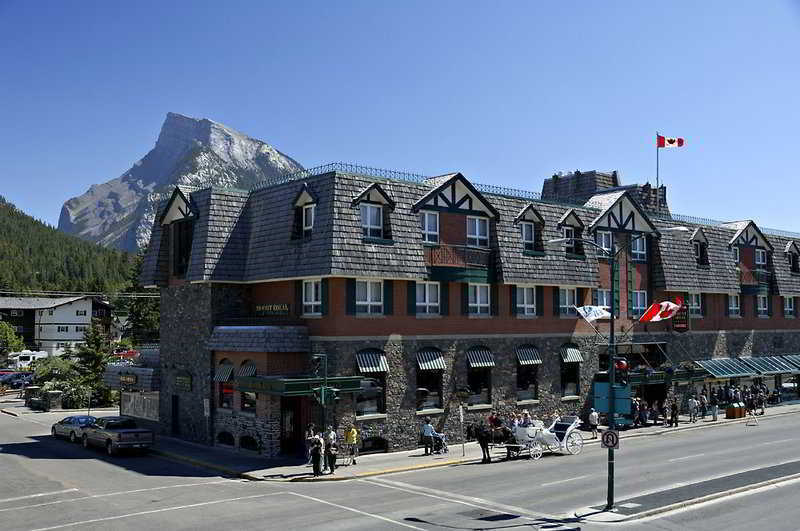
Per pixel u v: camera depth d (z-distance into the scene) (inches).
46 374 2384.4
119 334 5034.5
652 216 1969.7
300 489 1049.5
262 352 1320.1
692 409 1840.6
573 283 1638.8
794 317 2358.5
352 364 1320.1
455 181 1485.0
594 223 1745.8
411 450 1381.6
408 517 850.1
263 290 1481.3
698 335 2028.8
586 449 1417.3
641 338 1859.0
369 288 1358.3
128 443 1381.6
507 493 991.0
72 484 1100.5
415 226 1406.3
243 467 1215.6
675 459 1267.2
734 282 2102.6
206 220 1465.3
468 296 1505.9
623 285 1828.2
